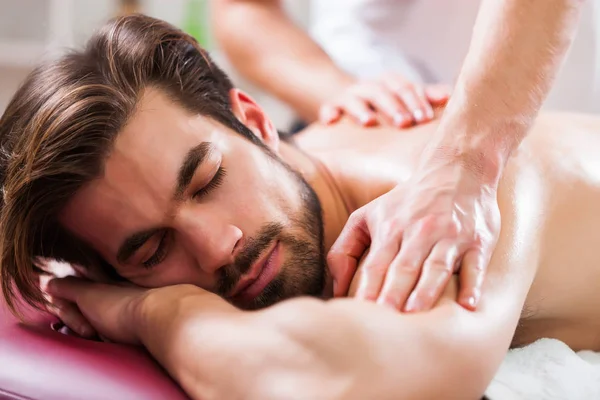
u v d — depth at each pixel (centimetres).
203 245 82
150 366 76
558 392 78
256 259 85
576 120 107
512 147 83
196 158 83
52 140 83
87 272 95
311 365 63
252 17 159
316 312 66
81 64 89
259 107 103
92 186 84
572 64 153
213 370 67
